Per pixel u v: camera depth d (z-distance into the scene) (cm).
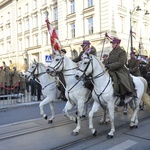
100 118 862
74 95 646
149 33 3195
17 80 1391
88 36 2702
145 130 697
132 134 658
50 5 3381
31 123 798
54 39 1005
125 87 621
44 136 648
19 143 594
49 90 777
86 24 2747
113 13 2536
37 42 3756
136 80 725
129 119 841
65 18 3045
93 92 622
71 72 652
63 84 735
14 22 4334
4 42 4775
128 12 2741
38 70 795
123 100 655
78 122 664
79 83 644
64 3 3050
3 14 4759
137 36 2930
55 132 686
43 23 3566
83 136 643
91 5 2700
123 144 576
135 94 696
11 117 913
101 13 2544
